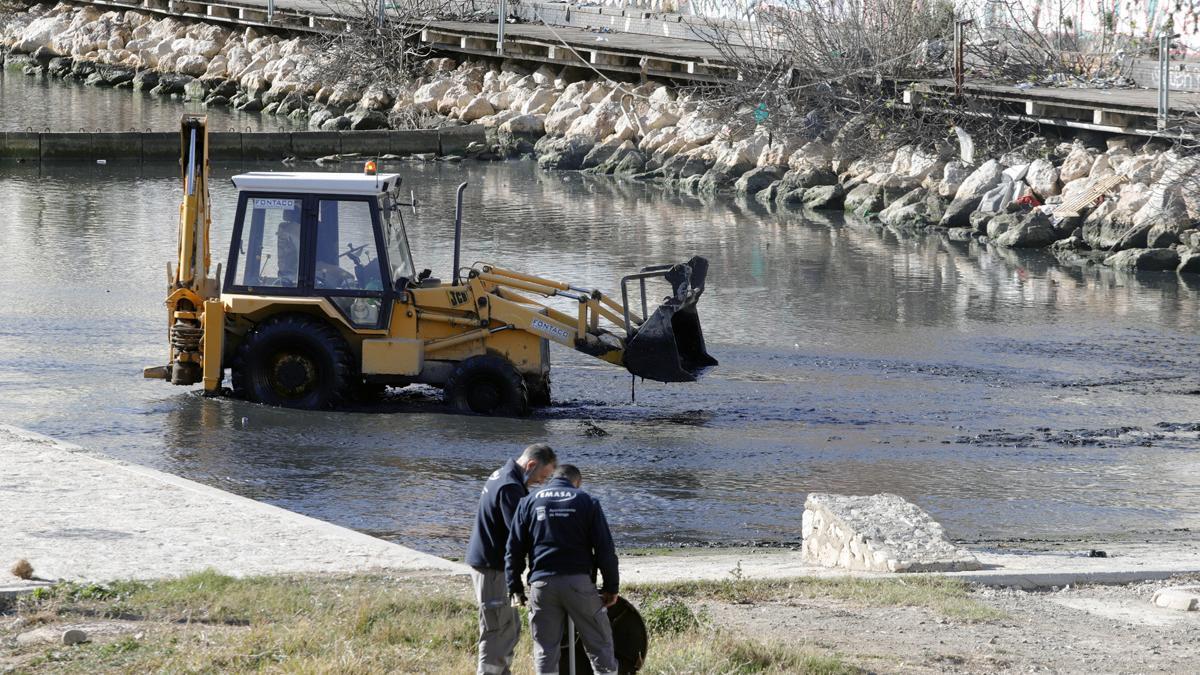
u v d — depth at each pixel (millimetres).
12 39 106188
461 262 40375
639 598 14211
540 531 10211
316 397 24312
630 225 50000
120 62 95750
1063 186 51188
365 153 67750
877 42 63094
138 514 16156
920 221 51844
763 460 22141
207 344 24016
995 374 29016
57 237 42688
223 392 25234
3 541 14703
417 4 85562
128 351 28453
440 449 21969
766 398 26500
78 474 17969
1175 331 33938
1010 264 44156
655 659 11664
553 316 25000
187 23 98312
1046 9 66688
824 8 66312
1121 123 51844
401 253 25281
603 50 72875
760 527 18828
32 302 33125
